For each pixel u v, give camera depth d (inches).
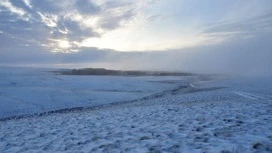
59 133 423.5
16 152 324.2
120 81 2576.3
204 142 288.4
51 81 2324.1
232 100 908.0
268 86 1780.3
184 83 2625.5
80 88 1946.4
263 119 384.8
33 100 1306.6
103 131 403.9
